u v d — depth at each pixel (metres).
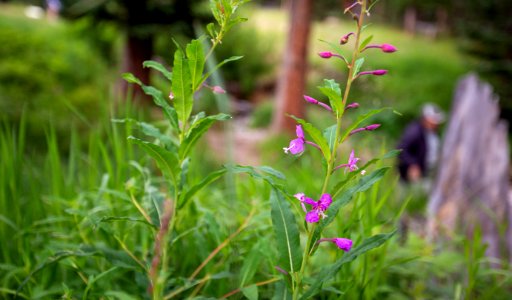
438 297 2.46
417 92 16.91
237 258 1.94
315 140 1.40
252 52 19.61
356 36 1.40
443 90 17.48
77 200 2.26
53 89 10.97
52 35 13.26
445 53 22.72
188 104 1.56
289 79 13.30
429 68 19.20
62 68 11.75
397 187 6.19
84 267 1.97
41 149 8.19
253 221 2.00
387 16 28.88
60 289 1.78
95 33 11.21
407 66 19.17
